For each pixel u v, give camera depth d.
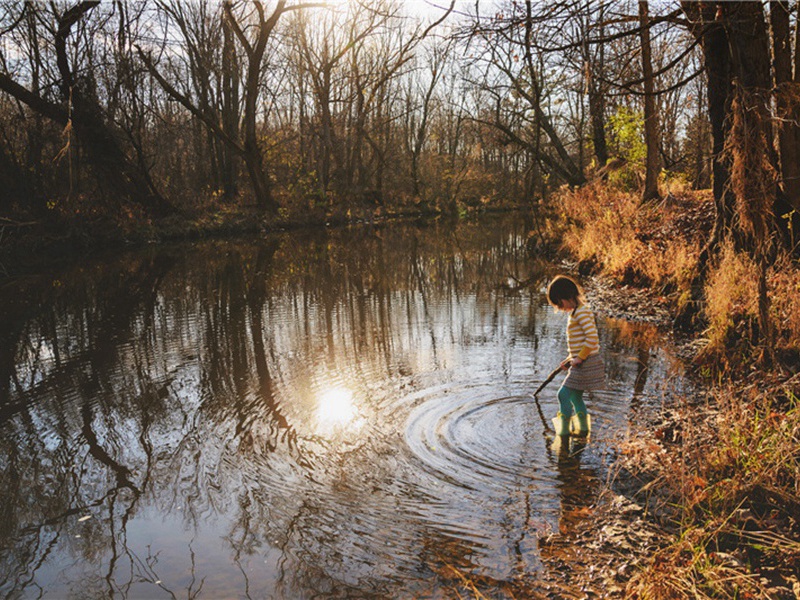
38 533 3.84
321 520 3.78
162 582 3.27
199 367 7.28
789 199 8.18
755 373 5.61
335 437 4.98
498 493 3.97
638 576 3.04
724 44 7.44
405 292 12.35
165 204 26.50
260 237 26.62
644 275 10.73
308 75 38.25
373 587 3.14
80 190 22.11
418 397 5.79
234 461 4.66
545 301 10.88
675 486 3.77
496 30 4.60
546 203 23.42
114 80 23.83
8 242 17.72
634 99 14.09
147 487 4.36
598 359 4.77
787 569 3.01
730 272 6.99
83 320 10.31
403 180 45.22
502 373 6.48
